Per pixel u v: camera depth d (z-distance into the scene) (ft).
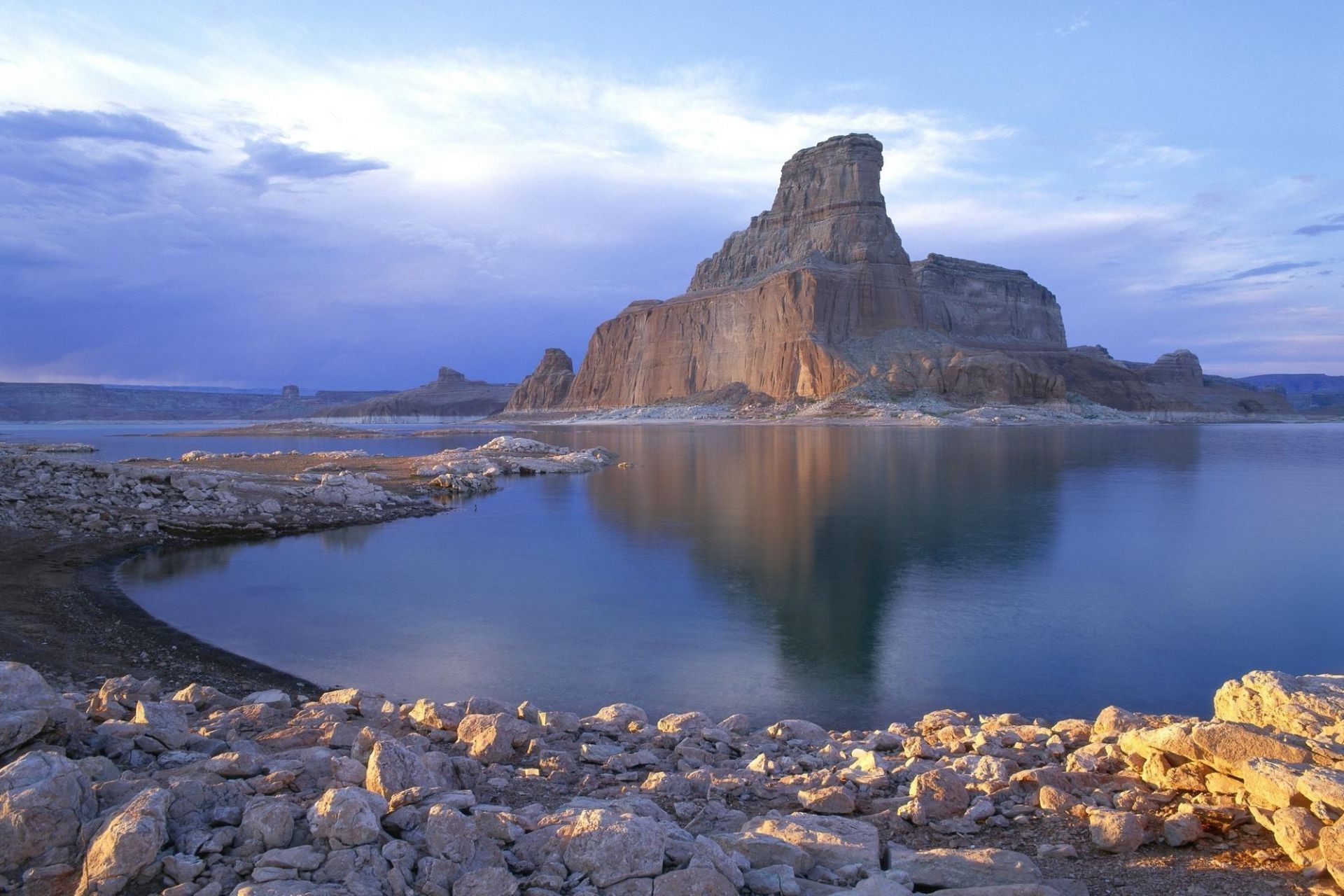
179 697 31.53
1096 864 19.10
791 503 121.39
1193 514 108.88
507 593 64.18
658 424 549.13
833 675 44.91
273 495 108.99
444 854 16.94
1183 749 23.00
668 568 73.97
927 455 223.92
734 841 18.88
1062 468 181.47
